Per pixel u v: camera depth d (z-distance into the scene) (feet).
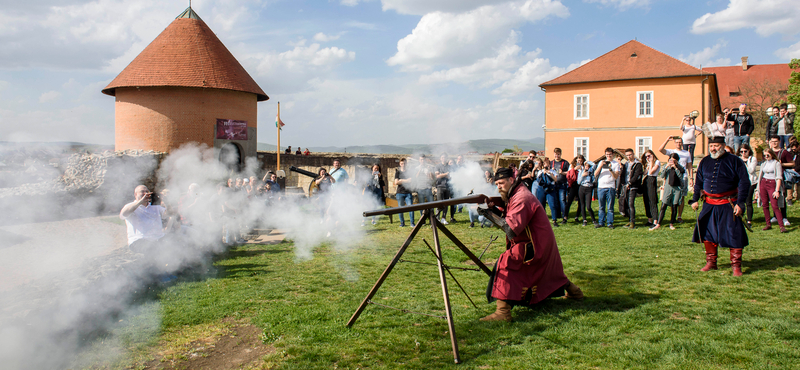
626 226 29.71
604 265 19.21
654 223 28.45
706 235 17.54
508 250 13.76
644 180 29.25
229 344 12.46
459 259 22.04
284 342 12.31
